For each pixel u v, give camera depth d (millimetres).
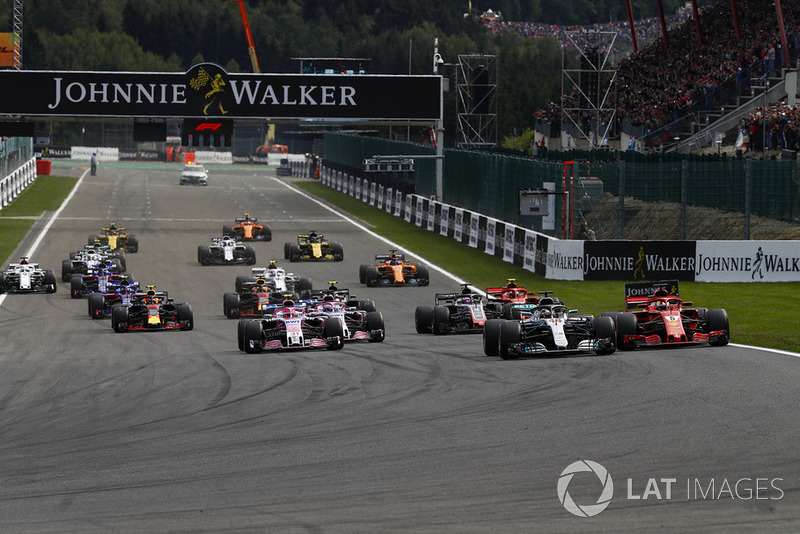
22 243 194375
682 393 64125
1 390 73812
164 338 101250
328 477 47594
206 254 167625
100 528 40875
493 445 52656
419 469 48500
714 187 157750
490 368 77062
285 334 90188
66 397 70438
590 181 181250
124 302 113562
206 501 44281
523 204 163000
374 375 75562
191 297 135125
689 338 83875
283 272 129125
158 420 61781
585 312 116812
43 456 53406
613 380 69750
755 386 65562
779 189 150500
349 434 56250
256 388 71625
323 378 74875
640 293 88062
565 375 72562
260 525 40781
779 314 109750
